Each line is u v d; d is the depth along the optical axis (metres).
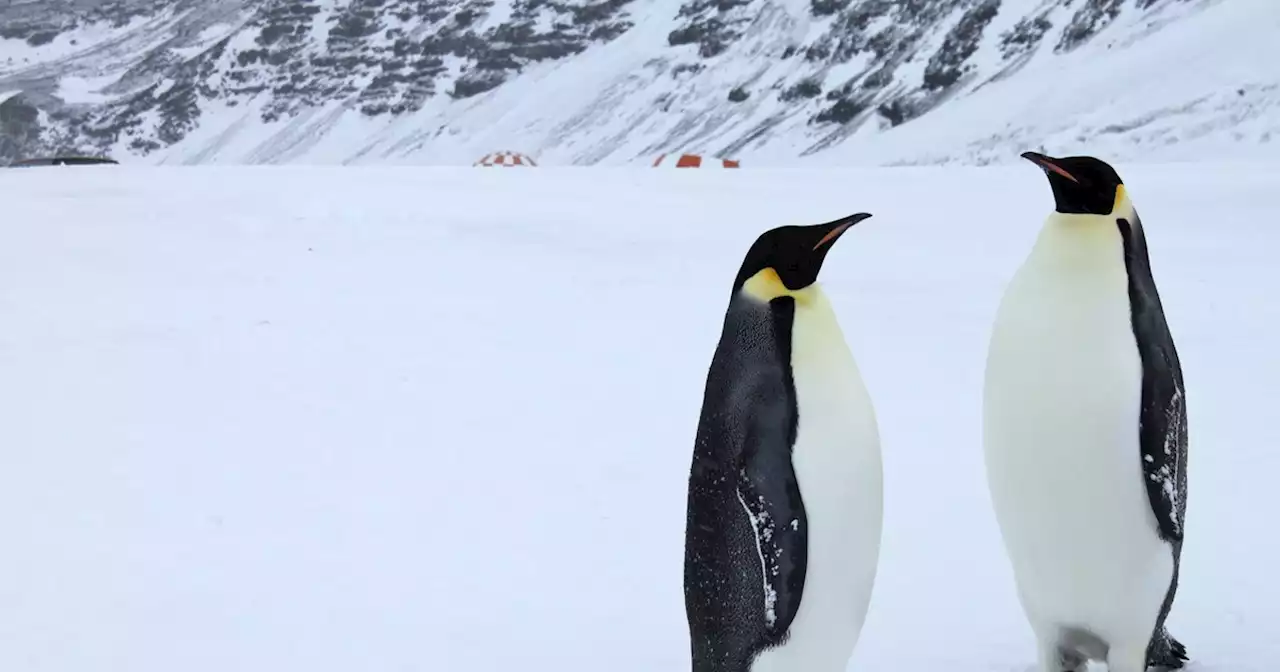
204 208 16.70
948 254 13.50
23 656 4.11
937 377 8.11
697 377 8.27
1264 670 3.79
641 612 4.46
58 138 178.12
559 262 13.11
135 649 4.17
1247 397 7.19
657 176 21.61
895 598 4.55
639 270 12.71
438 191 18.61
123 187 19.11
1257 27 81.12
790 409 3.31
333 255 13.36
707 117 125.44
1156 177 18.00
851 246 14.08
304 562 4.98
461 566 4.93
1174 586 3.76
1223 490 5.50
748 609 3.34
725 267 12.91
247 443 6.69
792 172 22.39
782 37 128.88
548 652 4.12
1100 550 3.70
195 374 8.26
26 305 10.68
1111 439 3.62
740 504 3.32
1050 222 3.80
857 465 3.33
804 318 3.38
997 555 4.95
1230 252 12.61
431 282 11.93
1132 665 3.81
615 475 6.10
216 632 4.31
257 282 11.84
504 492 5.86
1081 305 3.66
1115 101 82.81
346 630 4.31
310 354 8.89
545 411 7.38
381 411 7.36
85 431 6.91
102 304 10.73
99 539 5.23
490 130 145.38
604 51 147.38
